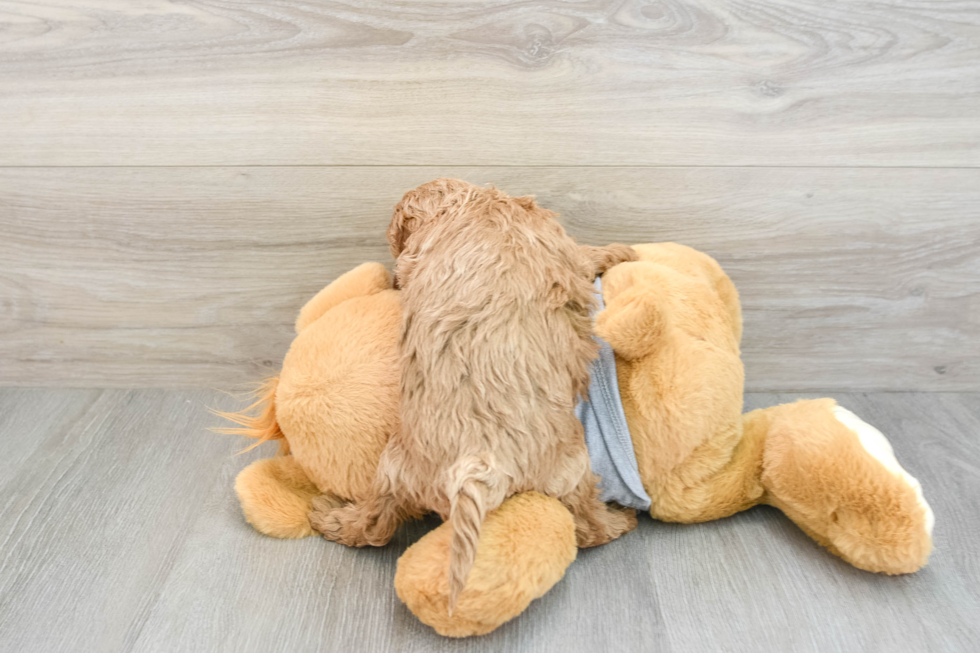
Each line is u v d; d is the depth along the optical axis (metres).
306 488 0.96
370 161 1.07
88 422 1.15
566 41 0.99
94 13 0.99
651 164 1.07
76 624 0.79
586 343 0.81
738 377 0.89
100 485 1.01
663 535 0.92
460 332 0.75
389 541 0.91
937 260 1.14
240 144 1.06
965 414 1.18
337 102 1.03
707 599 0.82
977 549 0.89
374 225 1.11
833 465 0.82
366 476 0.86
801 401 0.95
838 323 1.19
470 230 0.79
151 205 1.10
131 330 1.20
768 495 0.92
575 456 0.80
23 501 0.97
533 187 1.09
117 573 0.86
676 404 0.84
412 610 0.76
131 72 1.02
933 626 0.78
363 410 0.84
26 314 1.18
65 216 1.11
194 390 1.23
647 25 0.98
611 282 0.92
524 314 0.76
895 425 1.15
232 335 1.20
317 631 0.78
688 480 0.88
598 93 1.02
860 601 0.81
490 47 1.00
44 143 1.06
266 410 0.93
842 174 1.08
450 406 0.74
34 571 0.86
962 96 1.03
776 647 0.76
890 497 0.79
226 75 1.02
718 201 1.10
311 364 0.87
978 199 1.09
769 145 1.06
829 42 1.00
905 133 1.05
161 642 0.77
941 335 1.19
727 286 1.03
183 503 0.98
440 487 0.76
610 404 0.86
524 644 0.76
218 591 0.83
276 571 0.86
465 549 0.68
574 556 0.79
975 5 0.98
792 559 0.88
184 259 1.14
